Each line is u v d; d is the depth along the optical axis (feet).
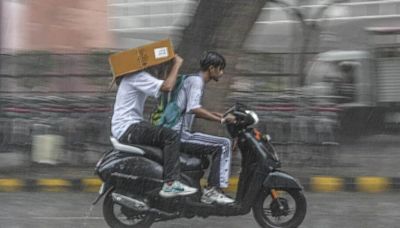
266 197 38.22
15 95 65.16
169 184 35.50
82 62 65.41
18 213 45.50
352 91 84.28
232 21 56.44
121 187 36.09
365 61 86.28
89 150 63.46
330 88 81.46
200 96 36.81
